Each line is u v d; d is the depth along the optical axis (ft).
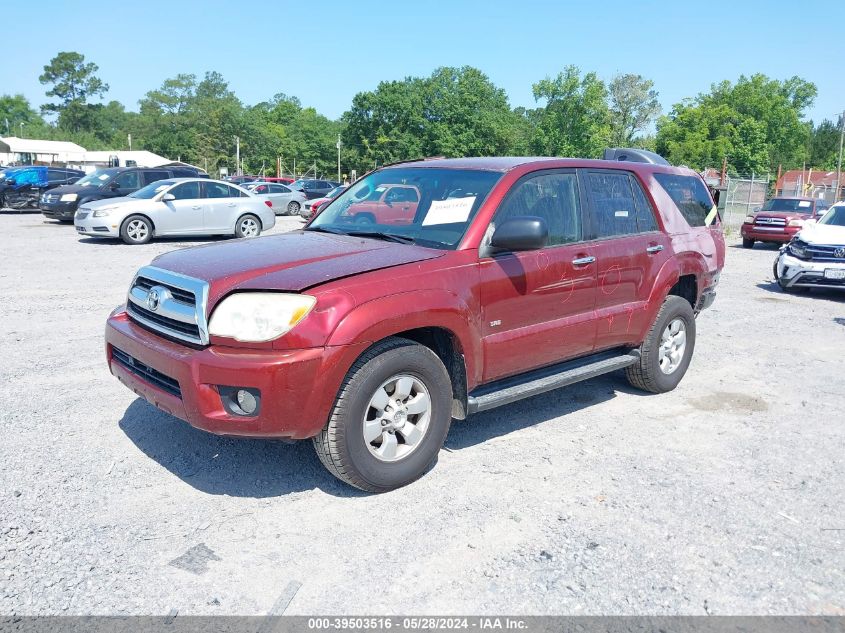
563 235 15.76
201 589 9.90
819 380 21.36
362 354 12.13
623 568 10.68
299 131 373.20
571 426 16.74
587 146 218.79
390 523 11.84
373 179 17.24
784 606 9.87
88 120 473.67
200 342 11.68
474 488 13.23
